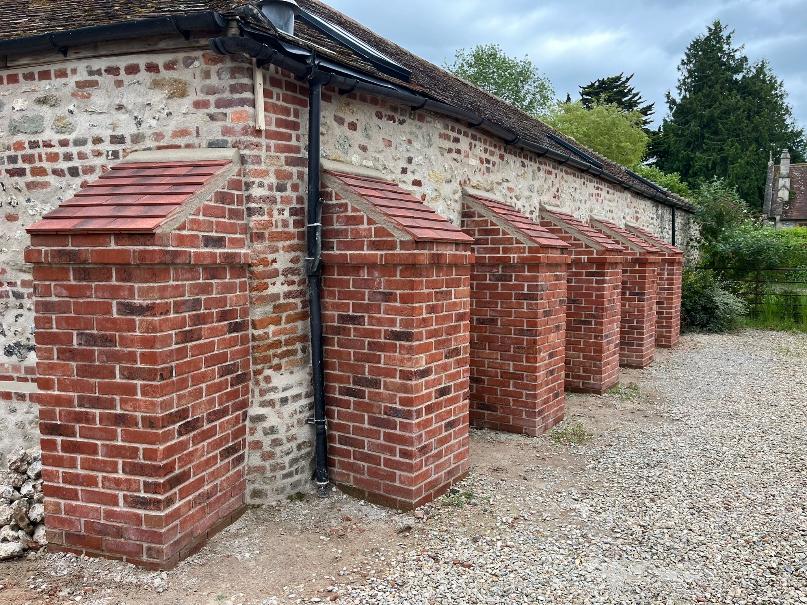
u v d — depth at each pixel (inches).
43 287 136.5
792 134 1619.1
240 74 156.3
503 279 259.9
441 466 187.9
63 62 169.0
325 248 180.2
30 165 177.0
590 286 340.5
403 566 147.0
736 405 321.7
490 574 145.6
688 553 160.2
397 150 218.4
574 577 146.3
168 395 134.3
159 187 143.5
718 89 1515.7
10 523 149.2
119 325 131.6
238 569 141.6
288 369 176.7
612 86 1802.4
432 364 178.2
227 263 152.9
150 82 162.7
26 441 188.1
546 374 265.9
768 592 142.1
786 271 700.0
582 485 205.8
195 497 146.3
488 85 1601.9
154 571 136.9
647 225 595.5
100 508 138.9
